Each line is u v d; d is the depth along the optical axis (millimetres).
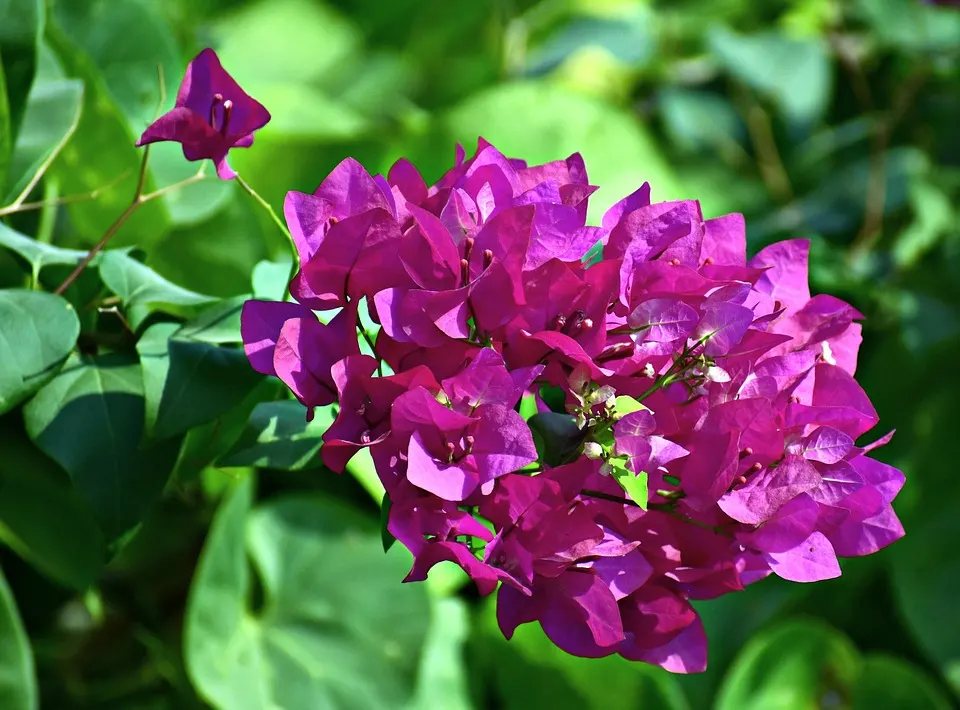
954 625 1412
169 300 1050
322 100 1612
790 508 997
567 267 995
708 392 1004
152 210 1171
